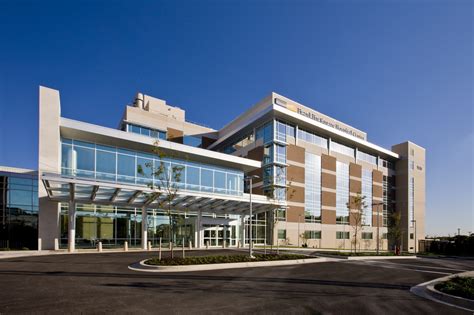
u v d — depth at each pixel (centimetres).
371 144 5553
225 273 1491
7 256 2064
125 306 842
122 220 2964
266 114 4166
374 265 2147
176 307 845
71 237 2480
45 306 832
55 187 2266
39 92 2562
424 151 6794
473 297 979
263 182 4178
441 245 5628
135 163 3041
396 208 6297
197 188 3441
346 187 5159
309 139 4688
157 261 1677
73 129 2655
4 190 3119
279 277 1423
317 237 4481
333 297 1030
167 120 5184
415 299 1032
